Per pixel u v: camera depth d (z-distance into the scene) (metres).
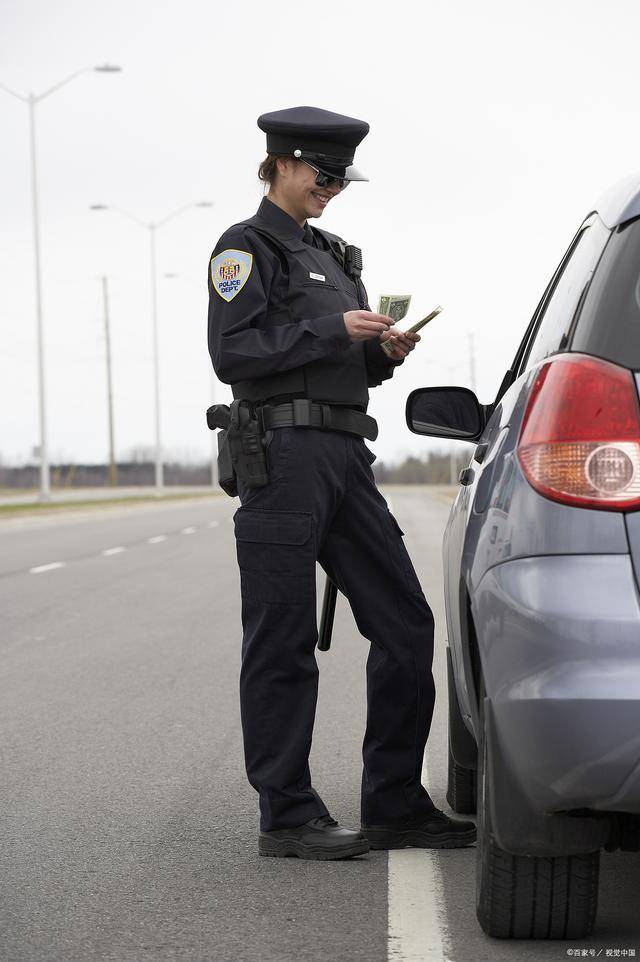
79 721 7.71
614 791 3.23
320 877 4.66
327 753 6.70
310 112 4.84
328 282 4.90
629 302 3.40
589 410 3.34
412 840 5.02
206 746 6.97
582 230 4.12
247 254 4.77
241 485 4.86
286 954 3.89
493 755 3.48
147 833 5.27
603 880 4.51
